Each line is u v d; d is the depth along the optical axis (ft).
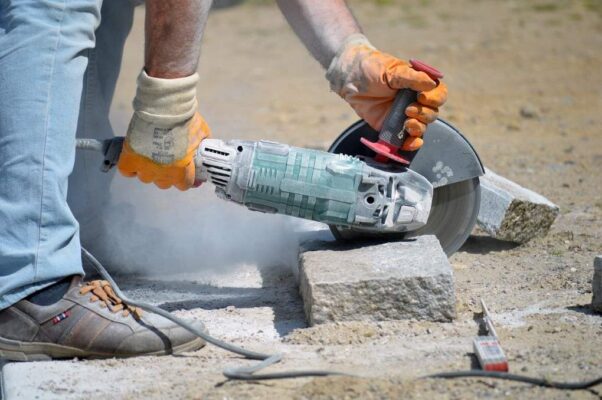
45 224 25.50
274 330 27.99
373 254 29.32
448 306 27.37
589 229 37.91
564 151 55.83
